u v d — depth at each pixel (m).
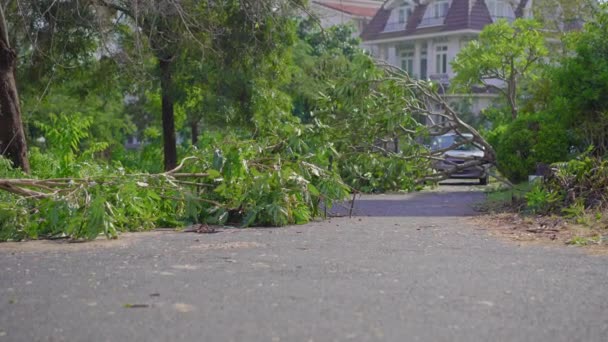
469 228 11.42
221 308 5.75
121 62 21.41
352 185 16.27
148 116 38.34
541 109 23.47
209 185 12.23
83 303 5.93
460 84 31.02
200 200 11.89
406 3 51.12
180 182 12.00
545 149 18.56
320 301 5.99
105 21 20.06
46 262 7.93
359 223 12.34
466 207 15.71
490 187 22.16
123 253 8.62
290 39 22.75
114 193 10.79
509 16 48.78
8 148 15.41
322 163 13.31
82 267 7.60
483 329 5.18
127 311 5.66
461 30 46.16
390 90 16.44
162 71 22.91
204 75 22.41
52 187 10.84
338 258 8.23
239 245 9.33
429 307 5.80
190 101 24.91
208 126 31.61
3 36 15.30
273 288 6.50
